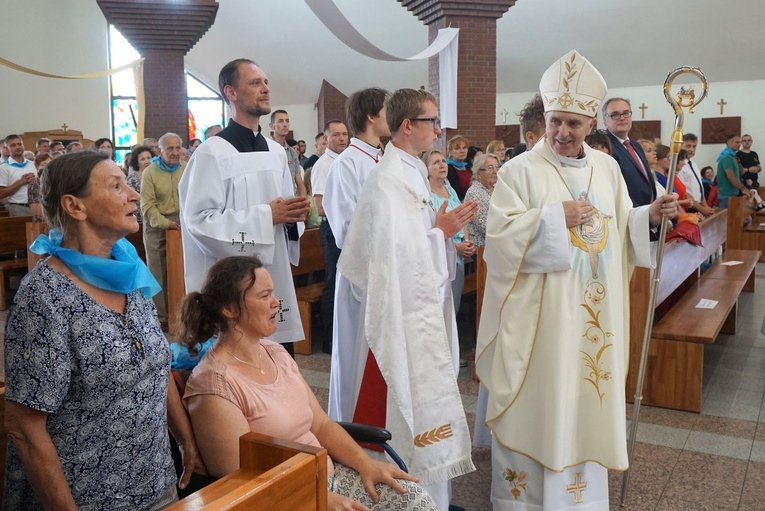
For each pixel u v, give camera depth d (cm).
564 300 277
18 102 1552
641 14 1306
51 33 1593
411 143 280
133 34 1270
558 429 275
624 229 302
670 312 492
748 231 969
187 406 214
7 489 182
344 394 292
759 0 1241
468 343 570
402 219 267
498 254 285
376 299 261
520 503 291
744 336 618
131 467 179
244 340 220
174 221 615
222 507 122
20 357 164
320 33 1560
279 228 313
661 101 1474
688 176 783
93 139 1672
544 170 290
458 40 1007
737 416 423
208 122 1861
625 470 300
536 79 1527
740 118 1432
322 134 839
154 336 186
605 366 283
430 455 271
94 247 181
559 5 1320
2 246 743
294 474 135
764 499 318
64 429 172
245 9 1536
